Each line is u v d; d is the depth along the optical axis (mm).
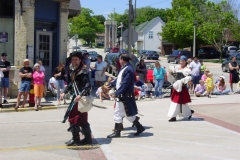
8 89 16250
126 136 9281
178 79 11031
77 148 8094
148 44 83938
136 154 7598
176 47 70125
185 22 54938
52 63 18375
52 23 18250
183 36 55219
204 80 17875
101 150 7957
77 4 20891
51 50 18281
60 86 15227
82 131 8289
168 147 8195
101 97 16375
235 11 53281
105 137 9211
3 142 8883
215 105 14617
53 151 7941
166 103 15578
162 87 17750
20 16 16344
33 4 16609
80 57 7996
